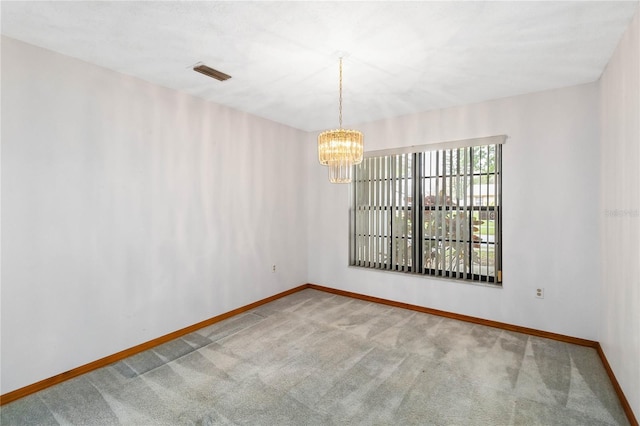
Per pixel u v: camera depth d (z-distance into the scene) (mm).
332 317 3912
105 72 2797
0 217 2254
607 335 2691
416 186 4160
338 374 2611
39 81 2422
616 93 2426
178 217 3375
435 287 4004
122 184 2918
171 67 2793
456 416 2100
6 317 2281
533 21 2066
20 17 2041
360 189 4707
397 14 1989
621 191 2305
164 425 2023
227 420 2068
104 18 2051
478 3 1875
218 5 1904
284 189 4770
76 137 2623
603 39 2295
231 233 3955
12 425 2033
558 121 3234
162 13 1994
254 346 3131
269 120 4500
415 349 3051
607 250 2725
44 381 2443
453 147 3830
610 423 2033
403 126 4238
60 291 2541
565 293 3215
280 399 2285
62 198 2547
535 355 2922
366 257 4652
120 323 2908
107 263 2822
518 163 3449
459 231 3854
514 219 3479
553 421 2049
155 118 3164
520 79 3027
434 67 2764
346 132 2594
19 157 2332
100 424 2037
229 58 2615
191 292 3502
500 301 3568
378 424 2027
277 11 1965
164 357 2924
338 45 2389
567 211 3199
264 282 4438
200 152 3590
